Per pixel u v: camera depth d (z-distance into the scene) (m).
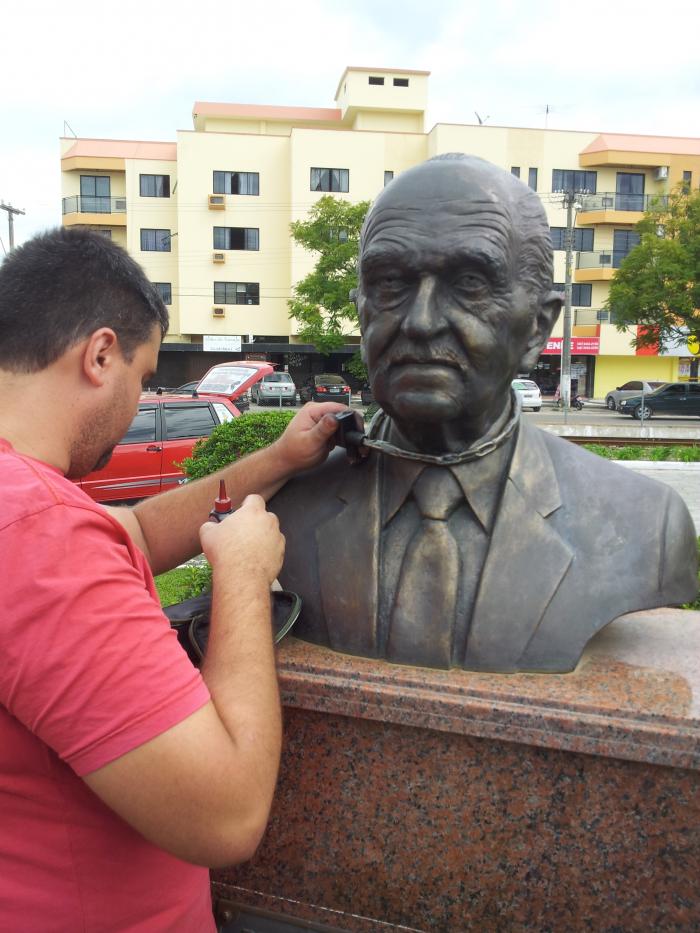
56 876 0.98
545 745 1.31
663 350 18.25
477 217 1.31
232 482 1.62
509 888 1.40
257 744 0.97
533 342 1.50
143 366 1.14
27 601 0.86
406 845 1.44
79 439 1.08
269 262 22.33
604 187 21.52
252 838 0.94
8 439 1.02
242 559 1.16
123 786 0.87
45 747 0.95
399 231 1.34
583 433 10.57
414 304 1.34
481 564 1.46
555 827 1.36
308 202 21.23
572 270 22.03
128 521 1.54
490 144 20.66
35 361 1.03
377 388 1.44
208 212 21.86
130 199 22.45
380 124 23.47
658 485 1.50
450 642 1.43
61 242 1.07
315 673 1.45
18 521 0.89
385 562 1.52
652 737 1.25
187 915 1.11
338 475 1.67
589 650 1.52
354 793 1.46
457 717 1.34
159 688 0.88
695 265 15.67
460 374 1.36
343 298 17.47
